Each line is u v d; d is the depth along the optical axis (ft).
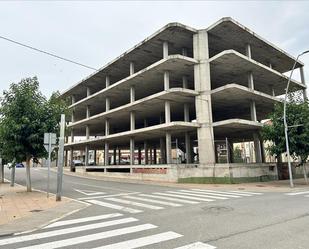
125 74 129.59
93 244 20.83
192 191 58.59
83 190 62.59
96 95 129.39
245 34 97.14
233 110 123.85
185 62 92.38
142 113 121.60
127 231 24.43
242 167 83.30
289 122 74.13
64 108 60.90
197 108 93.30
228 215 30.66
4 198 48.14
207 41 95.96
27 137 55.11
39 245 20.97
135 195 51.98
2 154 58.65
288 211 32.65
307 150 74.08
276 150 75.92
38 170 151.74
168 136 98.17
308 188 64.13
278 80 116.57
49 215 32.73
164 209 35.55
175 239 21.53
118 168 109.91
